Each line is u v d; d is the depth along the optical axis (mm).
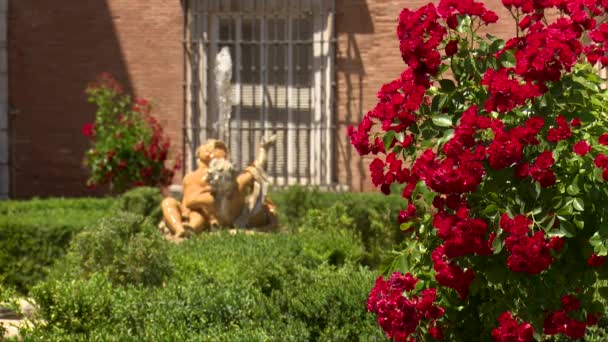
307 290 9547
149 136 19812
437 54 6219
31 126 21438
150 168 19812
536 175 5855
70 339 8695
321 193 18156
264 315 9383
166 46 21000
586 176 5938
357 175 20469
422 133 6320
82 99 21297
